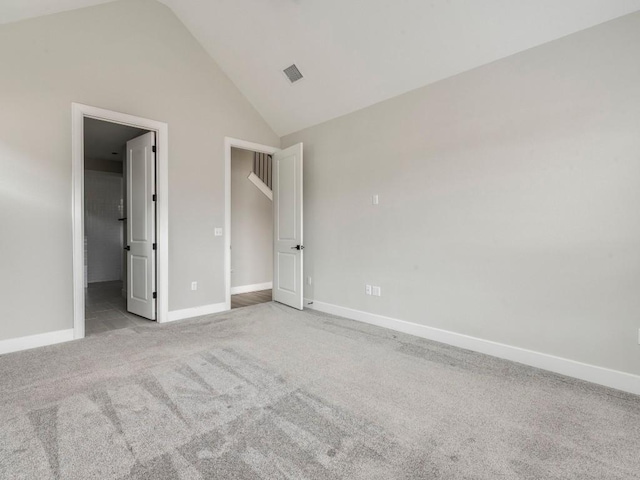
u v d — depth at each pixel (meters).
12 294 2.80
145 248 3.85
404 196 3.41
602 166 2.26
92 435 1.65
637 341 2.16
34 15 2.85
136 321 3.78
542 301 2.54
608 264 2.25
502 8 2.40
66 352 2.78
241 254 5.78
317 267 4.40
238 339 3.16
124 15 3.43
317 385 2.22
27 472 1.40
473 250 2.91
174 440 1.62
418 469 1.44
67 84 3.06
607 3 2.15
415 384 2.25
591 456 1.54
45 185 2.94
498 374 2.42
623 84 2.18
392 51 3.06
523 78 2.59
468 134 2.92
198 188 4.04
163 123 3.73
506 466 1.47
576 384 2.28
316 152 4.38
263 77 4.07
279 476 1.39
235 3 3.36
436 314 3.17
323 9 3.01
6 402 1.96
